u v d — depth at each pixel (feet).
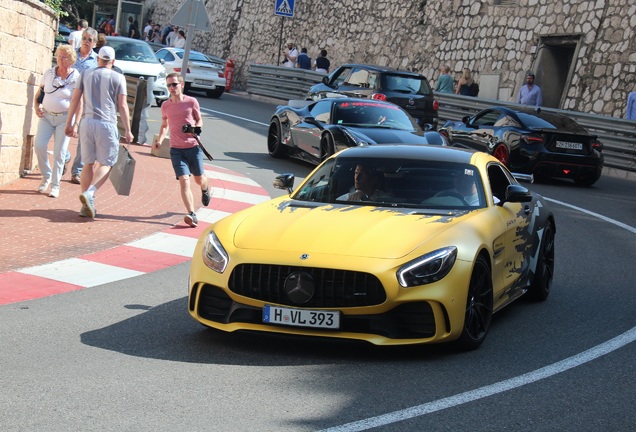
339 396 17.15
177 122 35.42
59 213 35.63
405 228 20.61
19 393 16.88
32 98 41.78
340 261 19.22
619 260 33.50
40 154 38.34
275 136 58.70
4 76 37.86
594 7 81.66
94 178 34.96
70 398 16.66
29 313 23.07
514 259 23.75
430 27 101.60
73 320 22.54
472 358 20.12
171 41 142.61
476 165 24.09
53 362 18.95
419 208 22.43
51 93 37.47
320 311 19.19
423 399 17.11
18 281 26.25
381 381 18.17
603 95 78.74
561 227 40.63
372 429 15.40
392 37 107.45
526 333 22.67
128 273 28.14
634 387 18.40
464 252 20.01
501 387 18.01
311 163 57.93
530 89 77.56
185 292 26.00
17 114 40.09
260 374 18.47
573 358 20.43
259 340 21.20
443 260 19.53
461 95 81.30
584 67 81.05
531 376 18.86
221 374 18.40
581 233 39.32
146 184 43.68
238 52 142.00
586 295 27.63
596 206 48.21
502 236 22.44
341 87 74.90
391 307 19.10
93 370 18.45
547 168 55.57
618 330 23.29
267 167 54.85
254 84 112.37
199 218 37.50
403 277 19.11
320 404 16.66
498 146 57.11
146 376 18.13
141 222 35.68
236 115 84.17
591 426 15.97
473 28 95.30
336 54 117.19
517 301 26.66
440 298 19.25
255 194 44.75
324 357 19.88
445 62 98.12
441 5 100.68
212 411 16.15
